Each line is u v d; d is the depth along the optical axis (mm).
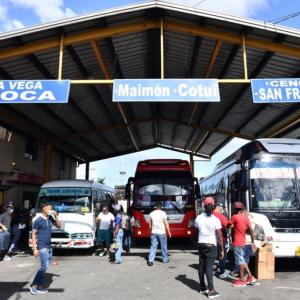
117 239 13672
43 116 22766
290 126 22953
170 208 17016
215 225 9047
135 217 17000
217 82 12914
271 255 10625
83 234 15664
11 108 20594
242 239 9945
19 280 10742
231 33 14438
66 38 14086
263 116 23078
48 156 26969
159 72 19703
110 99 22156
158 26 14367
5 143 21328
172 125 31000
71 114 23406
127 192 17531
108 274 11461
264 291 9156
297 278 10711
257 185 11500
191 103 23500
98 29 14188
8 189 22297
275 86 13039
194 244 19438
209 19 13734
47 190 16859
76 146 33312
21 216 16484
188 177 17500
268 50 14508
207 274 8734
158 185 17344
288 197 11359
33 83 12828
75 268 12570
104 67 16516
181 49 16719
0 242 14328
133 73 19406
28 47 14086
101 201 19469
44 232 9273
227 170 15688
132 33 15047
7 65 15930
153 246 13234
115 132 31000
